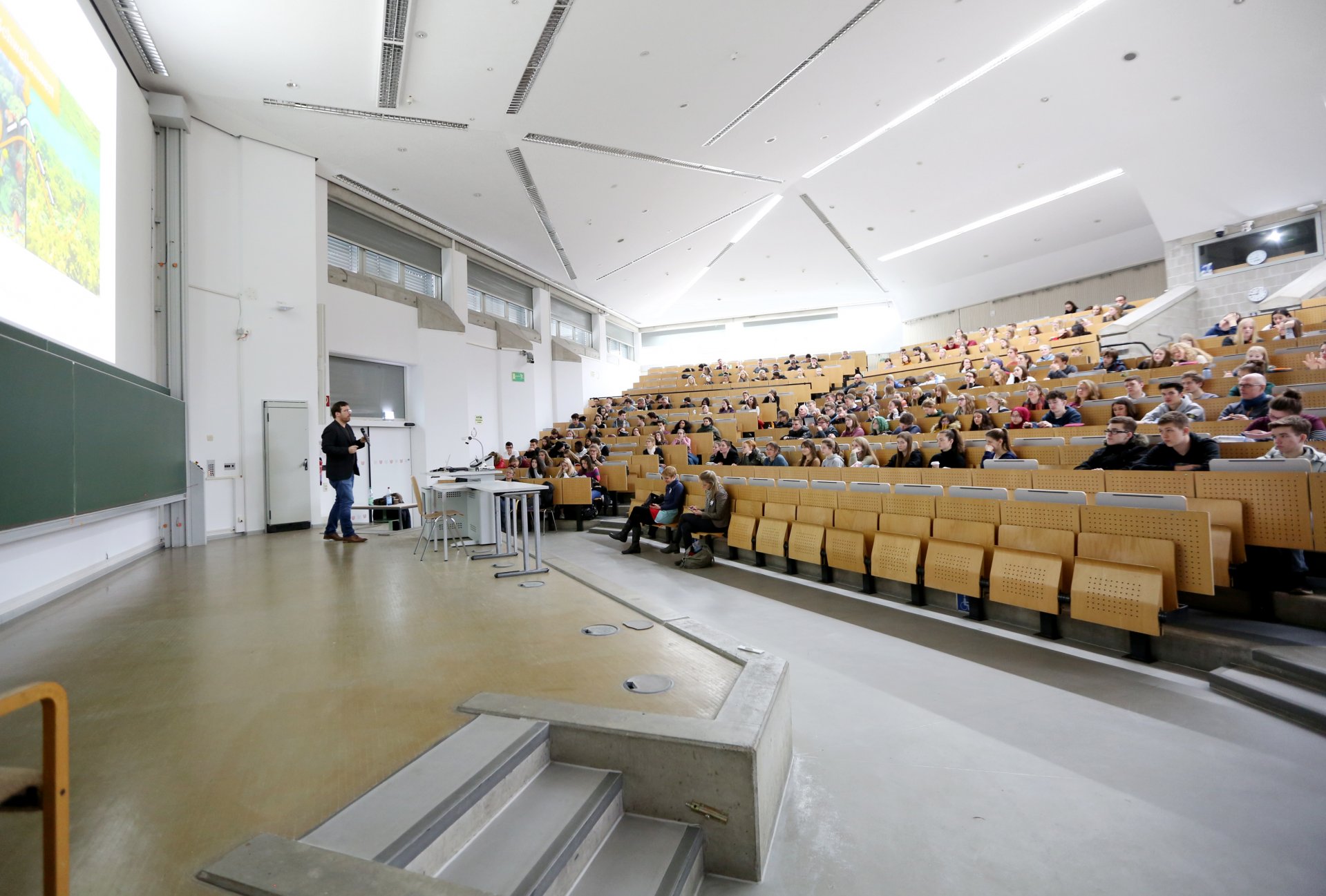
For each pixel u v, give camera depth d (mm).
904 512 4633
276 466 7305
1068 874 1604
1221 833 1753
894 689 2867
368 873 1119
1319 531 2971
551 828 1499
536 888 1253
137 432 5023
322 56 5941
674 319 21891
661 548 7059
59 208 3881
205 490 6527
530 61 6582
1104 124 9562
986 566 3902
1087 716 2525
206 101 6457
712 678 2246
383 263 10578
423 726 1840
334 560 5055
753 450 7648
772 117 8633
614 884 1458
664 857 1565
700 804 1688
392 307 10266
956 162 10617
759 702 1942
